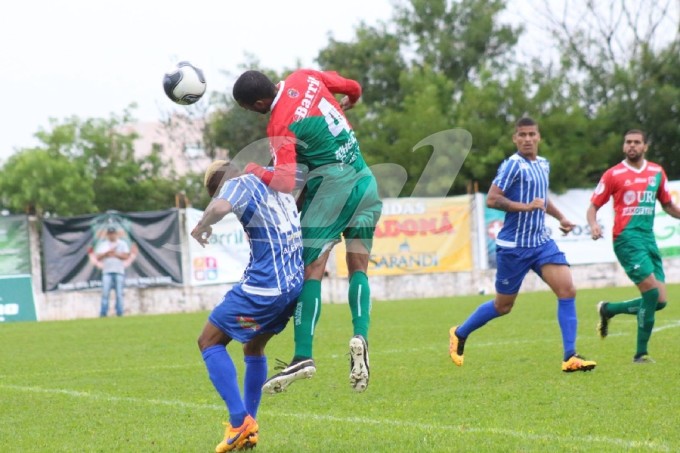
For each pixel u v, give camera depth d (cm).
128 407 2289
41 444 1844
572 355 2573
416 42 11838
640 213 2761
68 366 3297
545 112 9812
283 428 1934
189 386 2648
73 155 10888
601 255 7400
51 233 6769
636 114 10294
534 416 1928
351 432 1848
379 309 5747
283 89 1759
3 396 2566
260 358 1845
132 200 11000
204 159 11350
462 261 7200
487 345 3381
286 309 1748
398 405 2155
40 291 6800
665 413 1902
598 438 1672
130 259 6838
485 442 1670
